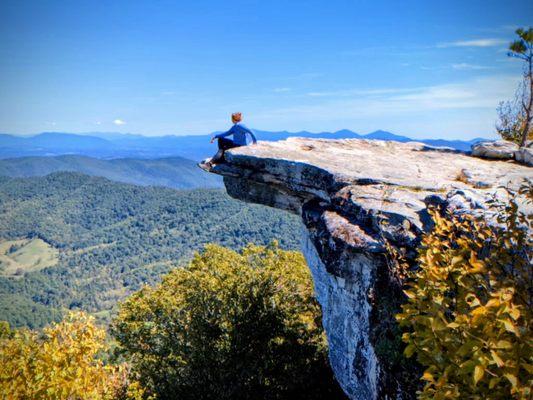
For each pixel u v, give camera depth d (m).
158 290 22.30
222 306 18.52
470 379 3.97
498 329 4.05
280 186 11.74
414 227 7.75
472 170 10.40
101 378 11.16
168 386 18.84
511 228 5.04
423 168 10.93
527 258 4.82
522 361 3.74
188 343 19.03
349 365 9.34
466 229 5.80
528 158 11.41
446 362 4.27
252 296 18.83
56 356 9.69
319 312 20.12
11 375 9.43
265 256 22.44
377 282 8.05
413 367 7.10
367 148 13.91
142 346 20.36
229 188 13.39
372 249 7.82
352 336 9.12
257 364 18.58
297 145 13.58
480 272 4.73
